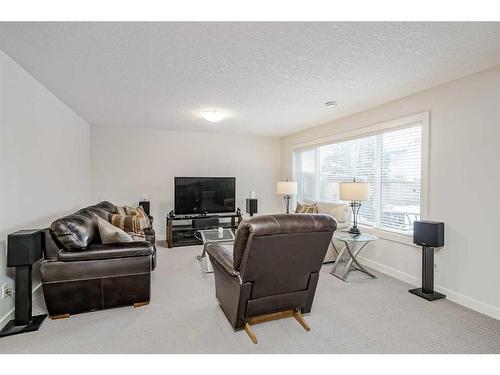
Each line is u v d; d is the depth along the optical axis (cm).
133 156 550
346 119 449
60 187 365
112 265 250
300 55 233
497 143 250
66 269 237
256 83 300
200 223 543
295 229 194
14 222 247
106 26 190
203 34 200
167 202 576
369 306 267
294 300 229
